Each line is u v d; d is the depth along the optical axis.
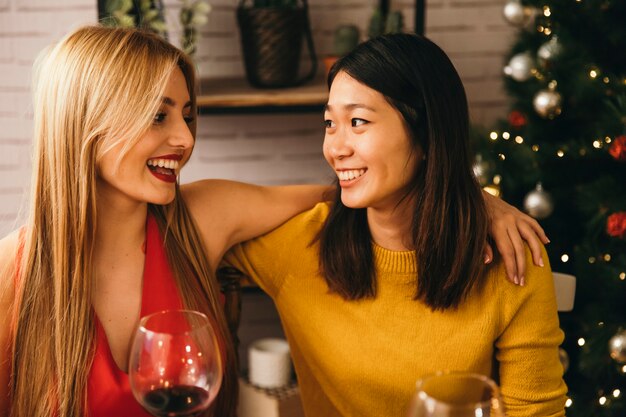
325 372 1.50
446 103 1.34
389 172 1.33
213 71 2.94
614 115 2.32
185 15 2.54
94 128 1.30
